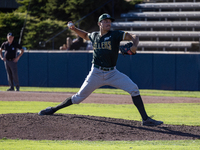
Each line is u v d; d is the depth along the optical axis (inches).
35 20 3105.3
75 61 2250.2
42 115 824.9
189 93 1941.4
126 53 674.8
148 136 681.6
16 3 3814.0
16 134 661.9
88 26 3152.1
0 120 760.3
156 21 3157.0
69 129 706.8
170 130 748.6
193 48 2805.1
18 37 3225.9
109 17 703.7
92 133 684.7
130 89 741.9
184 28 3038.9
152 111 1176.2
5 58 1750.7
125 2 3326.8
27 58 2303.2
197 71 2094.0
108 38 709.9
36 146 564.7
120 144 597.0
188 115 1074.1
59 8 3184.1
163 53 2138.3
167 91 2062.0
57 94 1706.4
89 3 3061.0
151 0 3427.7
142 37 3021.7
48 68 2284.7
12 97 1534.2
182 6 3179.1
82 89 768.9
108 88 2258.9
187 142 628.4
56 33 3026.6
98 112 1116.5
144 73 2174.0
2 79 2331.4
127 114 1074.7
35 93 1727.4
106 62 728.3
